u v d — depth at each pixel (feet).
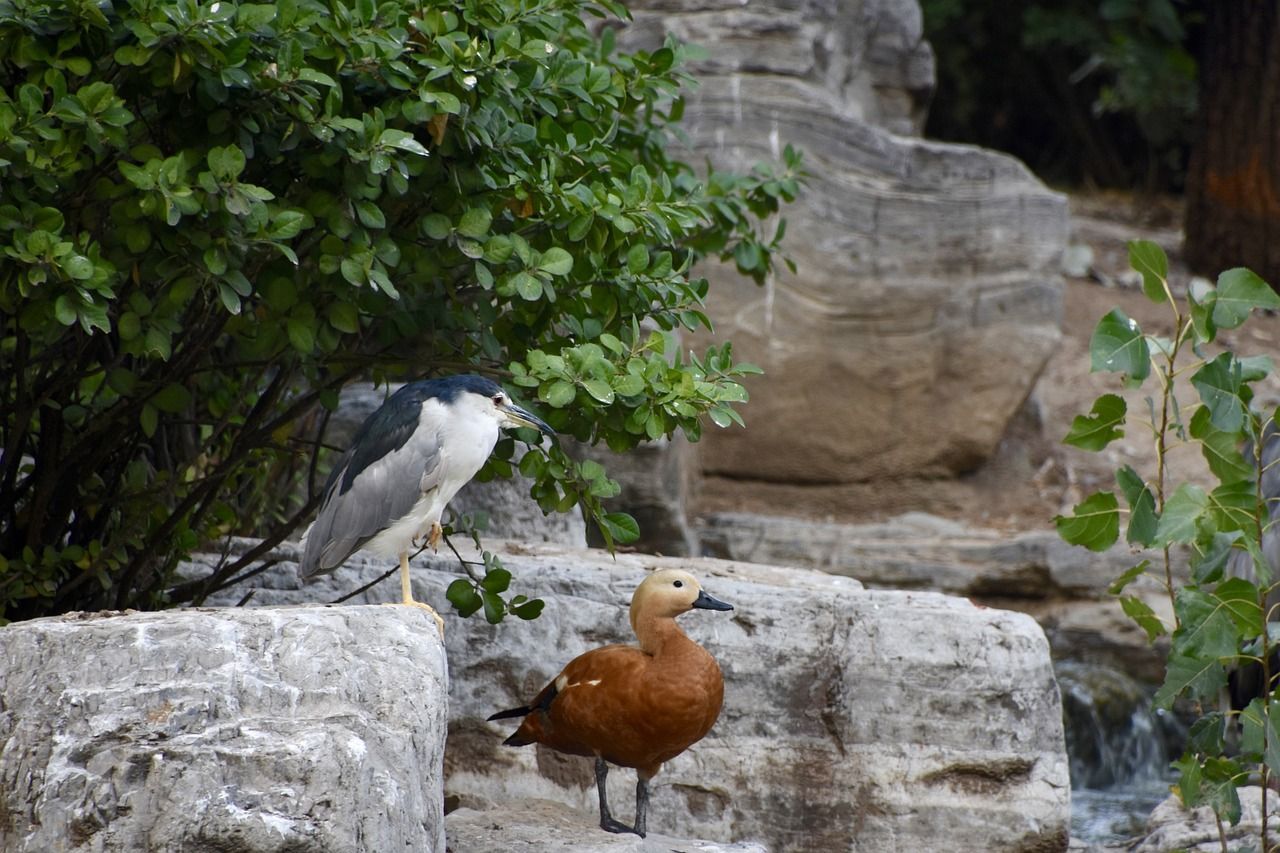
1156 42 103.71
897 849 33.01
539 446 28.91
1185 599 29.50
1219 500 29.45
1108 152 116.67
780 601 33.88
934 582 58.59
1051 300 65.72
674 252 35.24
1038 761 33.22
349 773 19.66
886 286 64.95
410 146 25.30
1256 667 42.42
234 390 35.22
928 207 65.00
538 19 28.55
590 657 29.53
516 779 33.58
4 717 20.61
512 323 30.30
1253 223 83.15
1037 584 58.49
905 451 65.98
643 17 63.26
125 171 24.29
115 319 30.01
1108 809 49.52
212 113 25.86
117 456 32.65
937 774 33.12
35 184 25.50
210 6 24.32
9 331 31.73
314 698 21.21
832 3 66.23
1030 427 69.62
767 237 63.36
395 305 29.04
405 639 23.00
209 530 34.63
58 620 22.49
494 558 30.53
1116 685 54.34
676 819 33.27
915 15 72.33
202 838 18.92
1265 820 30.14
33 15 24.38
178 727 20.18
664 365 27.22
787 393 65.16
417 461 26.17
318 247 28.09
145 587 33.55
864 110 71.15
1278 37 81.10
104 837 19.04
